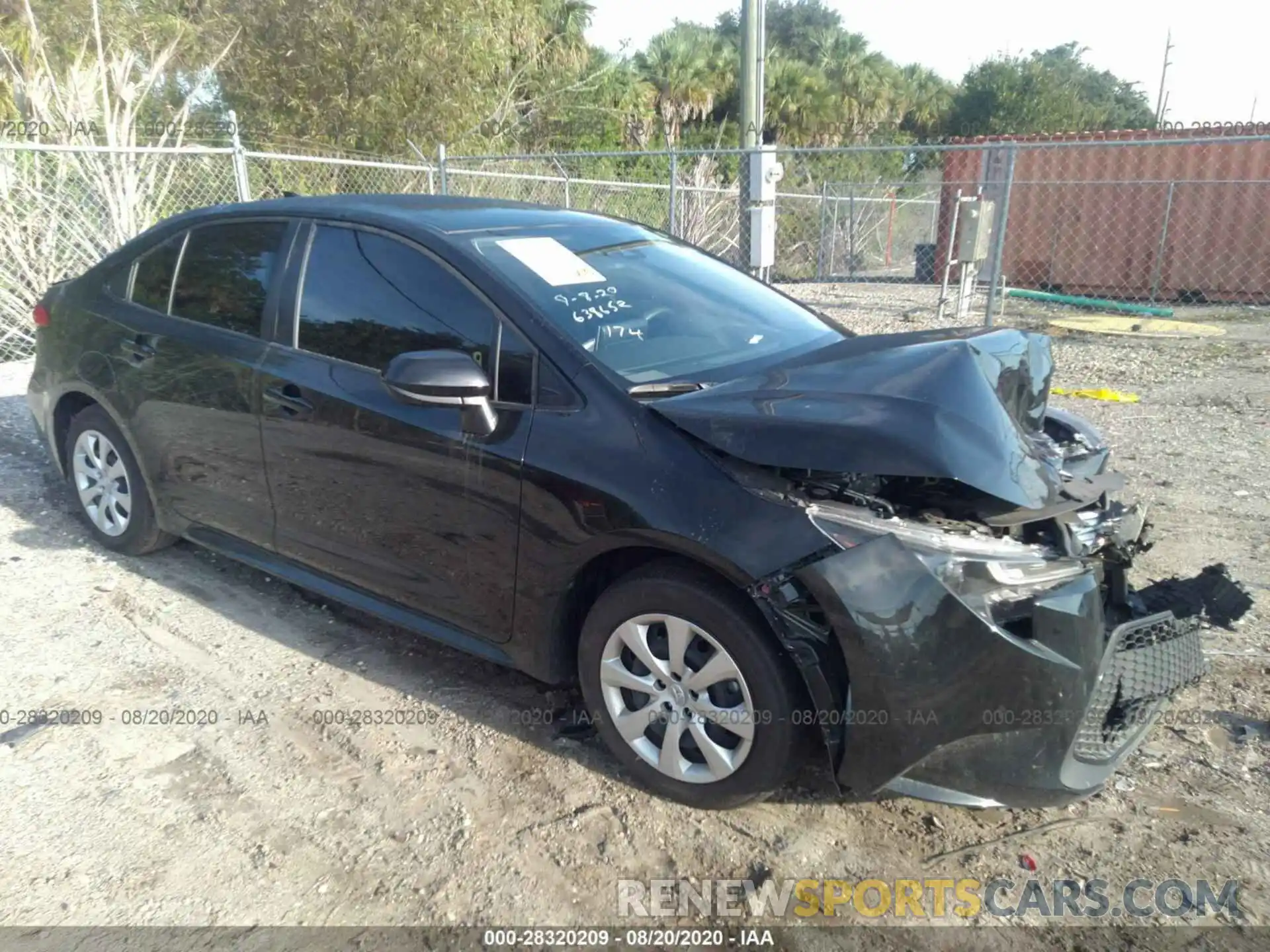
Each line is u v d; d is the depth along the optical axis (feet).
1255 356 32.19
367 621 13.29
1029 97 120.26
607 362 10.07
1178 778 9.89
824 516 8.38
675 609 9.01
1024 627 8.32
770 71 102.01
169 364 13.25
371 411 10.96
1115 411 24.86
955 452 8.22
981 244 39.01
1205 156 47.01
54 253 30.89
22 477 18.34
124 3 48.80
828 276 61.05
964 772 8.32
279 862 8.69
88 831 9.04
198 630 12.88
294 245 12.39
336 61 53.11
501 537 10.07
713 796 9.18
